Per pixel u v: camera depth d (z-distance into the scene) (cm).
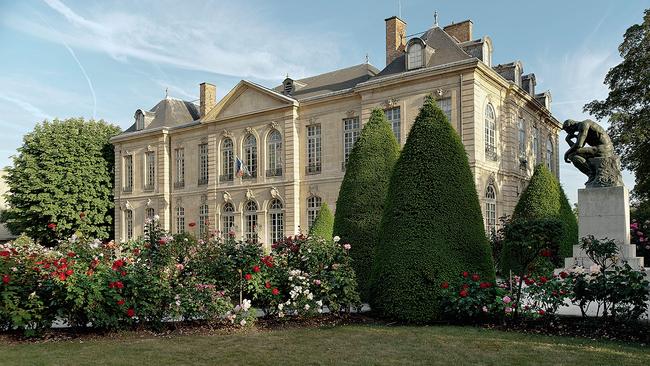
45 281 822
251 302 998
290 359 663
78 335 836
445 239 932
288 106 2958
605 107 2842
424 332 818
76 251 907
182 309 866
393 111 2572
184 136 3653
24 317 798
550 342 737
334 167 2814
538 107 3053
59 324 910
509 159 2652
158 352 710
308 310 920
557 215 1797
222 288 970
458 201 961
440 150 987
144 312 846
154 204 3762
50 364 651
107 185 4078
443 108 2422
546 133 3381
